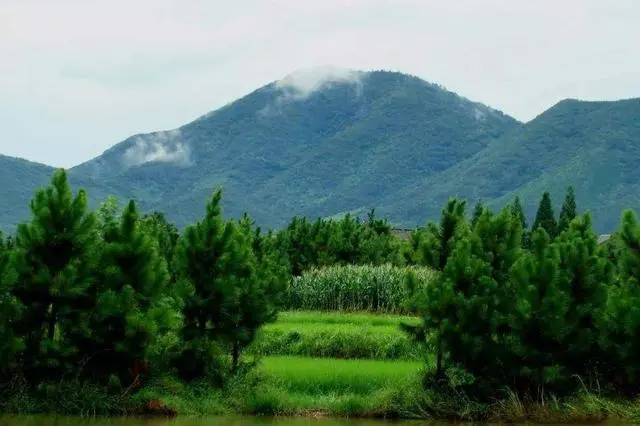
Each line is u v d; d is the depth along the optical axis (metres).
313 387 30.44
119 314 28.23
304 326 42.62
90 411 27.89
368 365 33.91
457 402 28.72
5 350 27.19
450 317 29.27
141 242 29.45
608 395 29.61
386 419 28.62
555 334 28.92
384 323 46.56
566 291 29.67
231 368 31.06
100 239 29.77
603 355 29.97
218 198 31.48
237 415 28.67
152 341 28.47
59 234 28.66
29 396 27.97
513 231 31.48
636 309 29.25
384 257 70.38
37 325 28.36
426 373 29.83
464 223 32.91
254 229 55.34
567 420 28.12
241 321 31.06
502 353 29.17
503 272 30.95
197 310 30.38
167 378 29.34
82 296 28.62
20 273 28.06
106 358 28.97
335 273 56.84
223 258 30.72
